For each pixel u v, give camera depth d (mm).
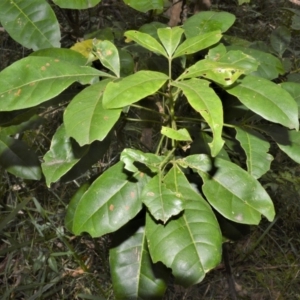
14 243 1315
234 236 778
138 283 693
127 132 1459
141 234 710
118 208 634
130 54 910
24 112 729
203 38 676
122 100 542
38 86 611
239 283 1575
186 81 586
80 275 1405
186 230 587
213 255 574
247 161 700
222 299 1508
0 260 1473
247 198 633
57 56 757
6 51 1728
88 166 767
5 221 1202
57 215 1467
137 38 675
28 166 861
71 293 1387
